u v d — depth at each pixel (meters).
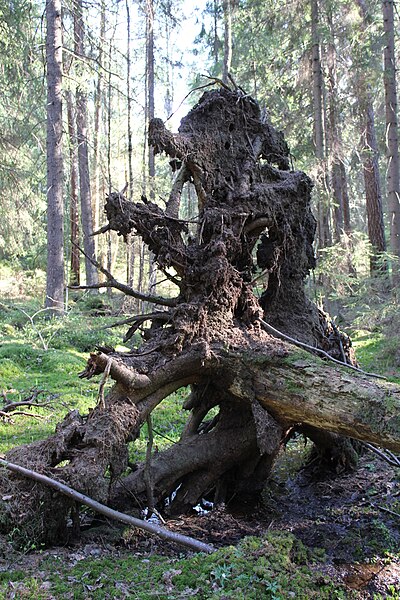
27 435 6.38
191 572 3.28
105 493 3.71
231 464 4.64
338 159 16.50
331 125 16.67
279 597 3.05
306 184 5.24
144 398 4.22
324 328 5.79
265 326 4.80
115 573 3.28
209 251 4.57
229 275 4.52
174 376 4.30
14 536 3.51
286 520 4.58
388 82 13.03
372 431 3.71
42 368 10.01
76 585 3.09
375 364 9.84
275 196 4.93
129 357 4.22
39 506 3.57
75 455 3.82
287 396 4.11
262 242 5.14
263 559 3.40
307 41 15.80
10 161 16.14
